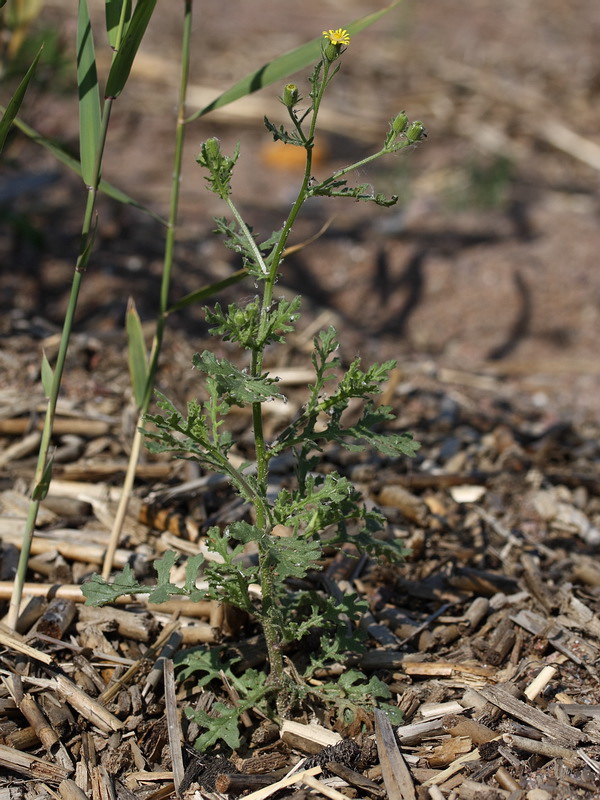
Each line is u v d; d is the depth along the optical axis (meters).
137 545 2.61
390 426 3.41
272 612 1.94
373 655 2.24
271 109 6.41
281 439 1.89
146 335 3.73
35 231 4.14
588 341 4.61
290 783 1.90
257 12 8.26
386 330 4.62
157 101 6.51
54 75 3.88
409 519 2.80
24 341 3.53
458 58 7.46
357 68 7.21
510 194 5.72
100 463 2.95
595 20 8.44
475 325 4.66
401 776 1.90
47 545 2.54
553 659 2.30
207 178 1.79
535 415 3.81
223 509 2.71
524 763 1.97
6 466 2.92
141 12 1.82
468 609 2.44
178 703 2.13
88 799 1.89
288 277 4.74
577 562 2.71
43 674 2.16
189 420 1.77
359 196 1.67
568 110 6.72
